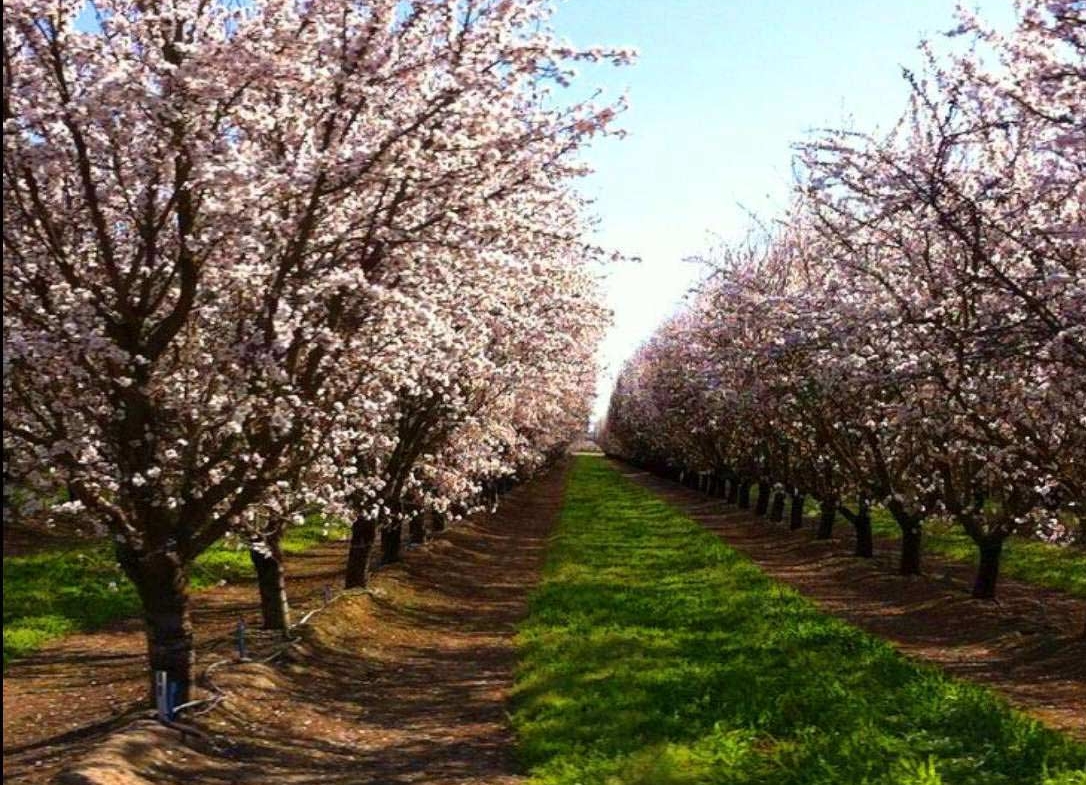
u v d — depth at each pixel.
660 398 49.12
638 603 19.94
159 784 9.16
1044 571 24.56
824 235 18.89
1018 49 11.83
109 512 10.17
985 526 21.34
